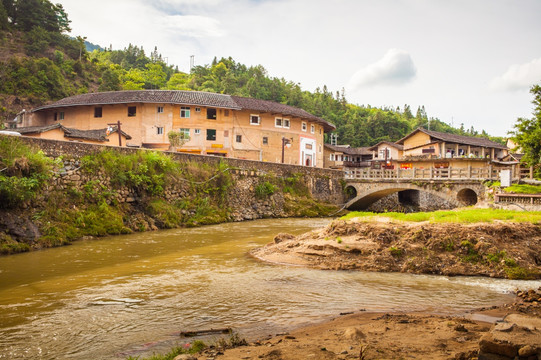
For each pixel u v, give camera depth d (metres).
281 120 53.25
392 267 14.02
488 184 34.44
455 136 55.25
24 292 11.48
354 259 14.72
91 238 22.00
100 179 25.02
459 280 12.78
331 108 114.62
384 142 64.12
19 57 60.62
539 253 14.48
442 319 8.70
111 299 10.68
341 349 6.76
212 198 33.41
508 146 64.75
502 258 13.79
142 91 47.62
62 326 8.69
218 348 7.11
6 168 19.62
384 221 16.92
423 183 39.22
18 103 53.91
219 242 21.08
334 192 45.97
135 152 28.66
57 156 23.17
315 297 10.85
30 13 75.50
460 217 16.98
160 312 9.60
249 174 37.72
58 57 69.25
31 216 20.02
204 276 13.21
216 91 94.44
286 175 41.75
